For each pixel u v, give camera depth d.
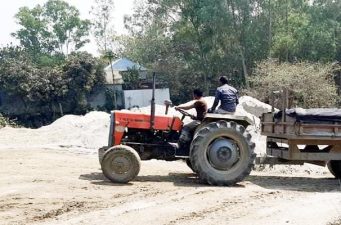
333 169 10.98
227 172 9.49
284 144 10.95
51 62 66.31
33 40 74.00
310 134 9.51
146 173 10.94
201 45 43.91
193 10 42.44
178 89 48.12
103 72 47.72
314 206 7.68
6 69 45.22
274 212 7.27
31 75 45.03
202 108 9.95
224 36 42.16
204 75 45.12
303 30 40.62
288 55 41.81
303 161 10.16
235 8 41.38
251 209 7.42
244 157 9.55
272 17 41.78
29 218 6.84
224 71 43.69
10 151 14.48
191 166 10.62
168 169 11.68
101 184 9.27
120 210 7.27
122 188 8.92
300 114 9.45
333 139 9.55
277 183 10.05
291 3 42.78
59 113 46.06
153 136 10.09
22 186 8.97
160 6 45.91
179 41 48.06
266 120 10.75
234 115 9.83
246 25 41.03
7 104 46.50
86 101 46.81
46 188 8.79
